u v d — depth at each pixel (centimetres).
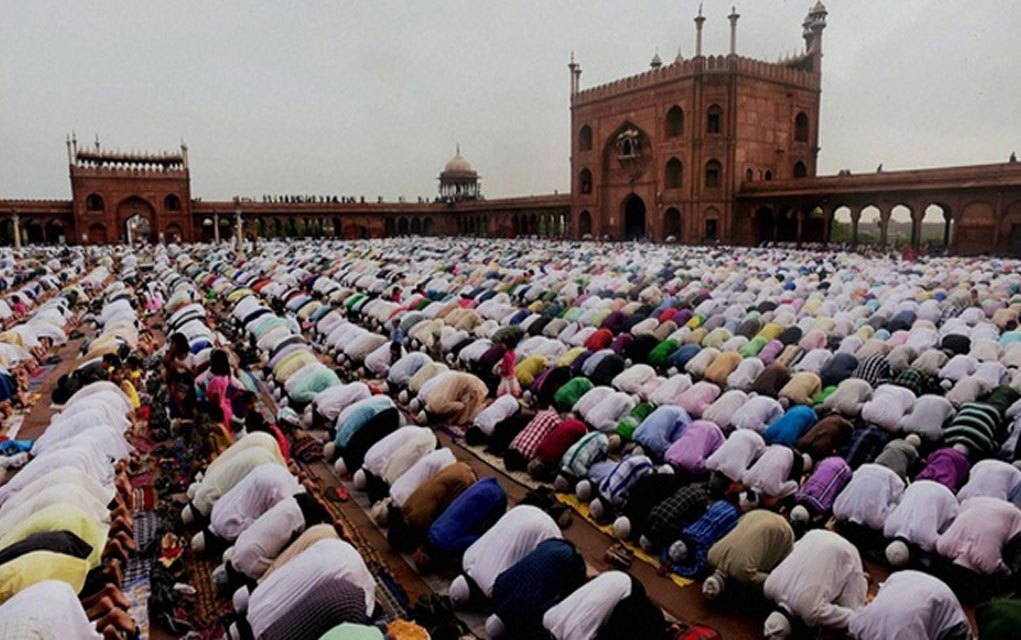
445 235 5678
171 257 3319
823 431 605
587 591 361
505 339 870
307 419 771
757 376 825
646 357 997
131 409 757
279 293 1783
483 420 719
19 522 435
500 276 1873
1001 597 396
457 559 467
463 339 1079
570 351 952
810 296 1381
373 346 1048
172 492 603
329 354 1145
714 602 438
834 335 1066
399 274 1956
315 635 327
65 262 2898
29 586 345
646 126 3850
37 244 4409
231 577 439
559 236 4778
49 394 963
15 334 1134
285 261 2594
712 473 573
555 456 612
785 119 3794
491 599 415
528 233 5072
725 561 420
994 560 414
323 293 1838
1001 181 2645
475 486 482
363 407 658
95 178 4422
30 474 513
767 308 1275
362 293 1692
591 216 4281
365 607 351
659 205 3806
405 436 584
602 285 1675
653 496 507
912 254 2550
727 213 3566
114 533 480
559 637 352
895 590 348
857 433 592
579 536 534
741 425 662
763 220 3694
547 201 4697
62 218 4453
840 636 369
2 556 384
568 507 564
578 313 1292
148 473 652
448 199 5925
